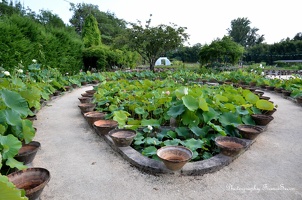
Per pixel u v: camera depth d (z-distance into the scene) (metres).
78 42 11.59
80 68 11.95
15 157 1.95
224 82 8.88
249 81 8.46
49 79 5.96
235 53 15.20
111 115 3.27
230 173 2.11
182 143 2.44
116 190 1.82
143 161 2.18
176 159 2.01
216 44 15.02
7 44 6.29
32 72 5.98
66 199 1.70
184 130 2.83
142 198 1.73
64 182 1.92
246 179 2.01
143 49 13.37
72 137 2.99
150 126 2.62
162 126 3.19
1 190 1.07
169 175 2.03
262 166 2.26
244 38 49.44
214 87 5.73
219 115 3.03
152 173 2.07
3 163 1.83
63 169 2.14
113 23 30.91
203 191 1.82
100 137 2.99
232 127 2.89
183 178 2.00
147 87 5.23
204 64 16.27
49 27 9.61
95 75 8.83
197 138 2.76
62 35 9.74
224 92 4.38
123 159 2.36
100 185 1.89
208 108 2.85
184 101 2.80
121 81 6.46
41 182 1.60
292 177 2.06
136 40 12.55
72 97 5.87
